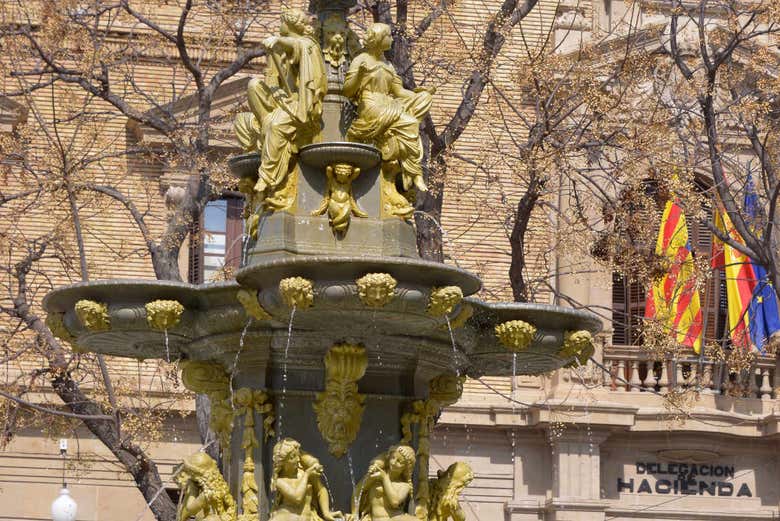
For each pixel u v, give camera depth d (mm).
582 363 18562
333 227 16922
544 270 39625
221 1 36188
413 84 30125
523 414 43219
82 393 32719
